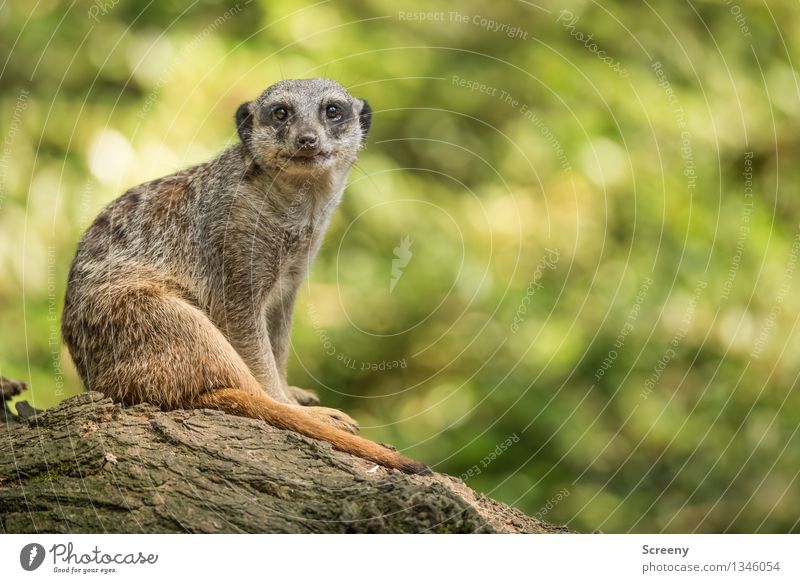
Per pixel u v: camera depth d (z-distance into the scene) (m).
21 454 5.91
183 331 7.09
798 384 12.57
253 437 6.06
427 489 5.64
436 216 13.49
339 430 6.59
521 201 13.37
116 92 13.06
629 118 13.34
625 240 13.25
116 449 5.87
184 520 5.48
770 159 13.79
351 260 13.40
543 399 12.39
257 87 12.79
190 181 7.98
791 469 12.24
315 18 13.40
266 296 8.02
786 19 14.15
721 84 13.60
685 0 14.10
